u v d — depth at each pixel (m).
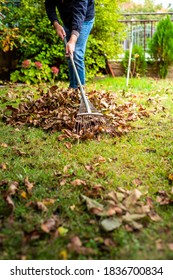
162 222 2.05
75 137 3.48
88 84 7.51
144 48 10.13
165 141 3.54
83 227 1.99
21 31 8.15
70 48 4.26
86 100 3.83
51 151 3.23
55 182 2.57
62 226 2.01
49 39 8.07
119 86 7.06
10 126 4.00
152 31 10.23
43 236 1.92
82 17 4.37
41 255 1.78
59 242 1.86
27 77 7.76
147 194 2.41
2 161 2.97
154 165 2.94
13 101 5.27
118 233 1.94
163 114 4.66
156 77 9.17
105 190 2.45
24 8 8.11
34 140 3.53
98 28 8.21
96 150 3.26
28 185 2.49
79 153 3.16
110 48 8.27
